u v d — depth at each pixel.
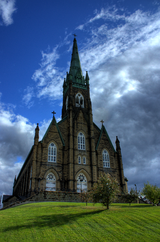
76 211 29.95
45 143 60.84
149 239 20.86
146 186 45.53
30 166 66.50
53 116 66.00
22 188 83.25
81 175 61.72
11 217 27.19
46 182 57.25
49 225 23.83
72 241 20.19
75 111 71.50
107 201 32.06
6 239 20.25
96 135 71.25
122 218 26.56
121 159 69.00
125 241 20.42
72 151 61.78
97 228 23.23
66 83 82.50
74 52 88.69
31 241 19.89
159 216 27.69
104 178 33.44
